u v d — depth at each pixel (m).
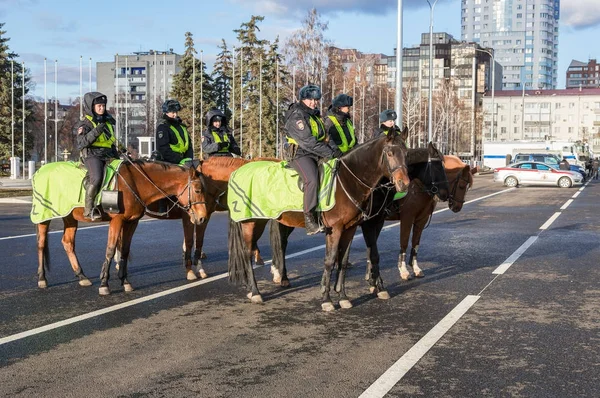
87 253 12.70
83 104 9.24
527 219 19.66
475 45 152.00
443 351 6.28
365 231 8.78
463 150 113.81
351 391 5.21
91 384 5.39
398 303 8.40
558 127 142.50
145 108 122.19
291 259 11.95
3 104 59.94
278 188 8.33
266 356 6.13
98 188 8.89
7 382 5.44
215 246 13.75
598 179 57.00
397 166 7.42
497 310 7.97
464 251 13.02
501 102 144.75
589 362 5.94
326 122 8.80
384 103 81.00
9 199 26.88
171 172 9.23
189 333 6.97
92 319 7.58
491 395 5.13
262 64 62.50
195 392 5.20
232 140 11.66
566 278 10.08
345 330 7.08
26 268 11.05
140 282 9.84
